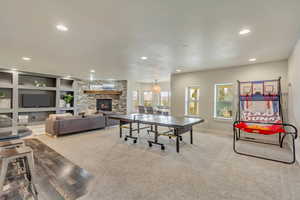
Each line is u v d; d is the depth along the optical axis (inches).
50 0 64.4
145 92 439.8
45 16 78.0
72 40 110.7
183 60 167.3
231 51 134.0
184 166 102.9
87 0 64.8
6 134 82.2
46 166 100.7
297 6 68.3
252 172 94.9
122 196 70.6
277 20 81.1
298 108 115.2
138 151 131.3
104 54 145.9
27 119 252.2
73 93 321.4
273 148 141.8
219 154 125.9
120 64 189.6
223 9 71.5
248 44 117.0
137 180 84.6
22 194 71.3
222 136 185.8
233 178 87.7
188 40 110.0
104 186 78.4
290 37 103.7
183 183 82.0
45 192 73.0
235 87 194.1
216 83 211.5
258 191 75.5
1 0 63.8
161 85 416.2
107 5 68.5
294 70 126.7
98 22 84.8
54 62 180.1
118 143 154.6
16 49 131.0
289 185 80.7
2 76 235.1
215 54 143.3
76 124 193.0
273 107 163.6
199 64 186.1
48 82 291.1
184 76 246.1
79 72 250.8
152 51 135.9
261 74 175.2
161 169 98.2
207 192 74.3
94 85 364.8
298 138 115.0
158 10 72.9
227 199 69.4
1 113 231.8
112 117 173.2
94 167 100.0
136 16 78.5
